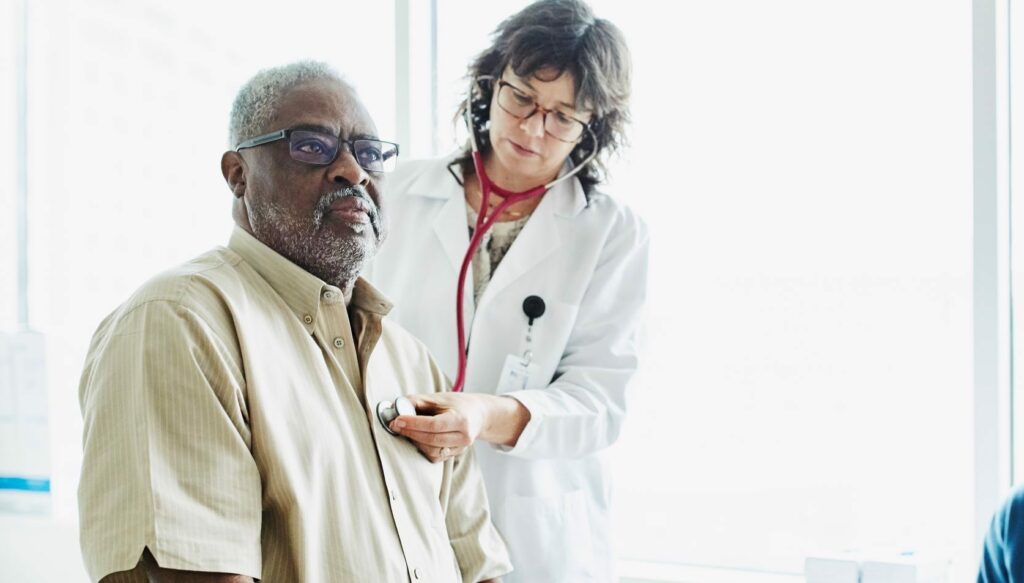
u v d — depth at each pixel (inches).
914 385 78.3
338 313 50.6
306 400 46.3
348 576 44.8
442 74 90.3
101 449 40.8
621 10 84.4
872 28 78.8
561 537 68.9
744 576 81.2
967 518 77.2
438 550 51.6
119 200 97.3
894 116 78.4
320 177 48.8
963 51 76.8
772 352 81.4
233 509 40.8
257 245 49.8
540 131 66.8
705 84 82.4
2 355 99.7
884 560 71.1
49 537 96.2
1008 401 77.0
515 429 62.8
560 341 69.8
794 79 80.4
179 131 95.5
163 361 41.3
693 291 83.1
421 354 59.5
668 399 83.9
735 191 82.0
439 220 71.3
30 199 100.6
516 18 68.7
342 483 46.3
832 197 79.9
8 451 99.7
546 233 70.9
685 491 83.7
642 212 84.4
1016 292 77.4
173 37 95.6
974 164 74.7
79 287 98.3
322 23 92.2
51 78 99.1
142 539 38.3
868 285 79.2
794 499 81.2
